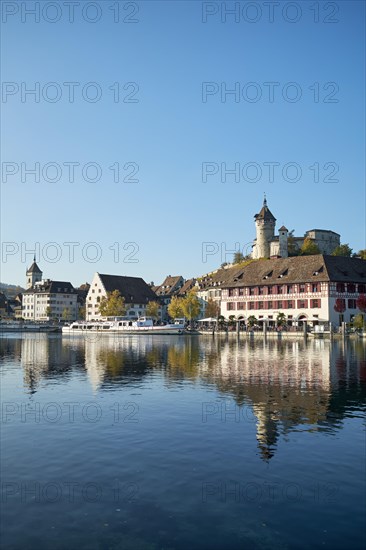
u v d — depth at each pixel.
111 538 9.59
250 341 81.44
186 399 22.97
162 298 198.12
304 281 101.75
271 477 12.62
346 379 29.39
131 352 55.34
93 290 182.75
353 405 21.17
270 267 113.38
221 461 13.87
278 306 107.31
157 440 16.02
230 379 29.67
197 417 19.17
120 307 160.12
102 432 17.08
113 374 32.94
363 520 10.30
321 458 14.05
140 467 13.45
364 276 104.75
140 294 184.62
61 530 9.92
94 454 14.63
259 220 171.62
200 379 29.83
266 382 28.23
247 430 17.11
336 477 12.59
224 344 72.31
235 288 116.94
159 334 124.56
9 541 9.50
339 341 78.62
